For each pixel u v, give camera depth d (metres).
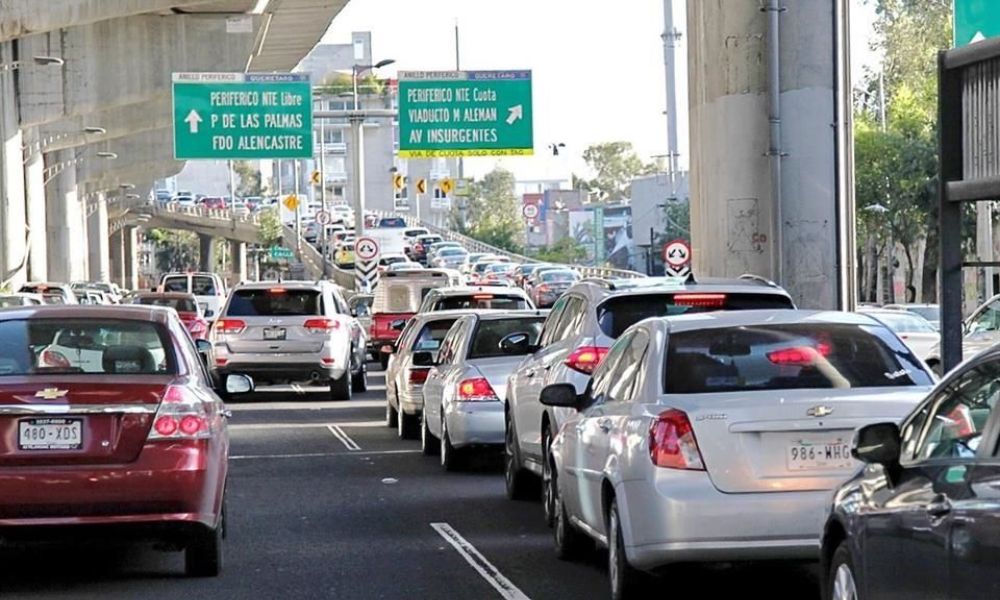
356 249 152.12
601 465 26.62
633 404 25.53
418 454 53.47
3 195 132.62
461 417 46.25
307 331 78.50
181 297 111.75
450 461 47.84
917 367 25.59
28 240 160.75
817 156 63.00
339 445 56.75
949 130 29.48
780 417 23.50
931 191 132.00
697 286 34.19
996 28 38.53
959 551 16.42
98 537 27.00
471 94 119.00
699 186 66.69
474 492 42.88
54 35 135.38
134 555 32.34
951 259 29.52
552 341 39.31
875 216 133.62
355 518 37.91
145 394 27.19
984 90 28.55
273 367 78.19
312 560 31.58
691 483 23.53
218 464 28.58
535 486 40.94
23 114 135.38
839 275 63.28
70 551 32.97
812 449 23.55
